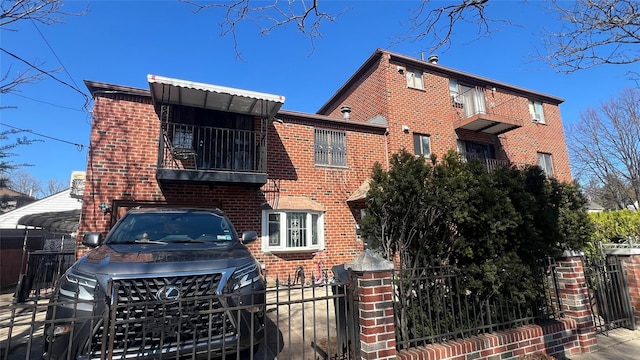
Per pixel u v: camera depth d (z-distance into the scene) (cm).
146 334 281
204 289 308
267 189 957
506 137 1481
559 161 1609
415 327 360
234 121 967
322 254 984
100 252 354
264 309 332
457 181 385
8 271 1011
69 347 239
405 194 397
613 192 2330
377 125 1170
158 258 325
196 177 804
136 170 824
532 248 423
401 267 392
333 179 1059
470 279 386
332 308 598
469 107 1385
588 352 432
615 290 522
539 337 407
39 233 1373
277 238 945
